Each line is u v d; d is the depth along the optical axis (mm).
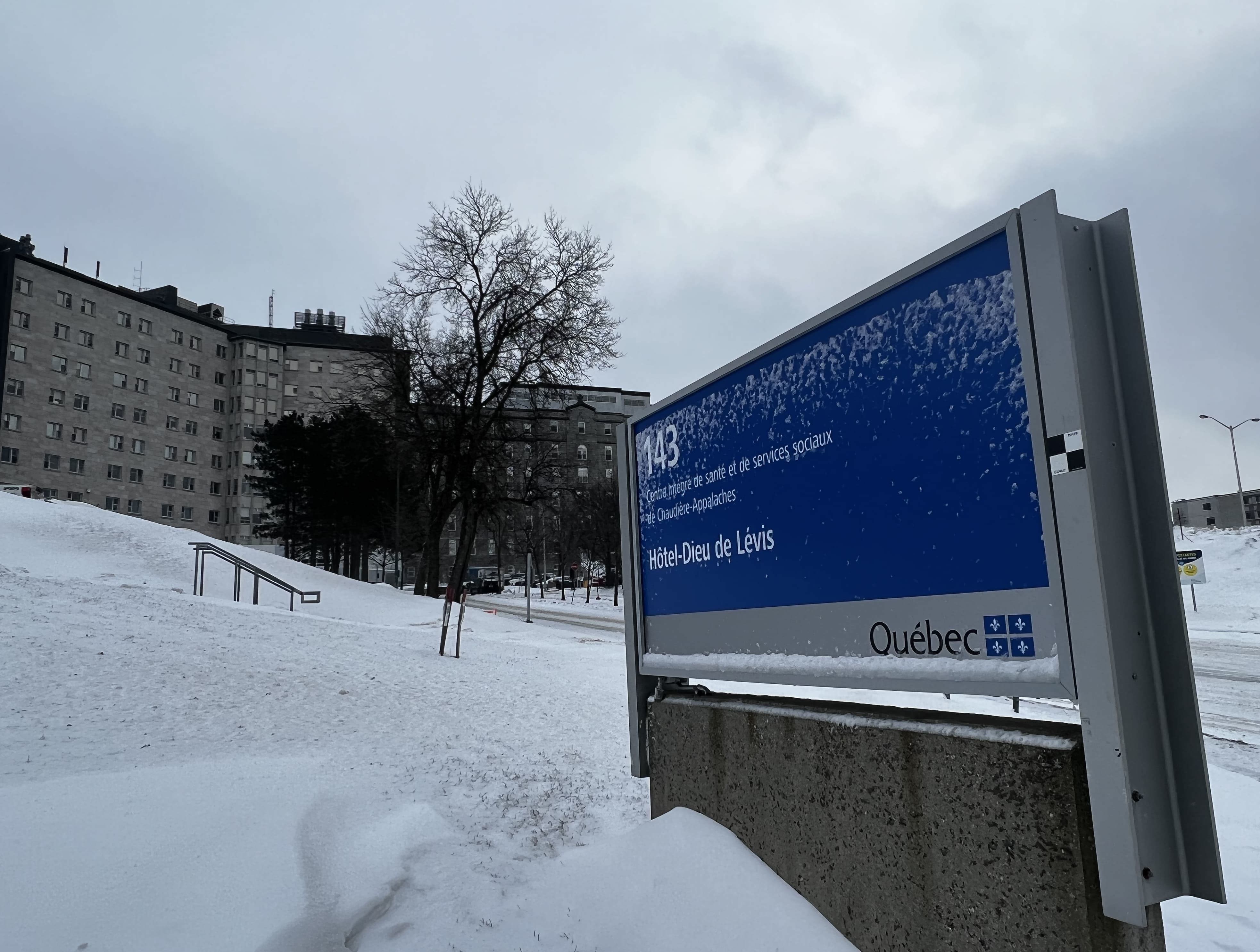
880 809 3225
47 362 70938
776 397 4180
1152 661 2535
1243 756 8484
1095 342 2676
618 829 5434
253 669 9750
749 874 3836
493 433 34750
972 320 3072
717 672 4480
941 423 3191
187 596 17266
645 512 5430
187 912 3533
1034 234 2758
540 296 34438
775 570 4125
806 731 3688
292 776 5746
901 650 3322
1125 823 2344
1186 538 48500
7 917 3311
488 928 3875
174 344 82500
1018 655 2832
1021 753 2666
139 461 78000
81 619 11477
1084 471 2529
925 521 3242
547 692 11195
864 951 3254
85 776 5219
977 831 2801
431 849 4781
